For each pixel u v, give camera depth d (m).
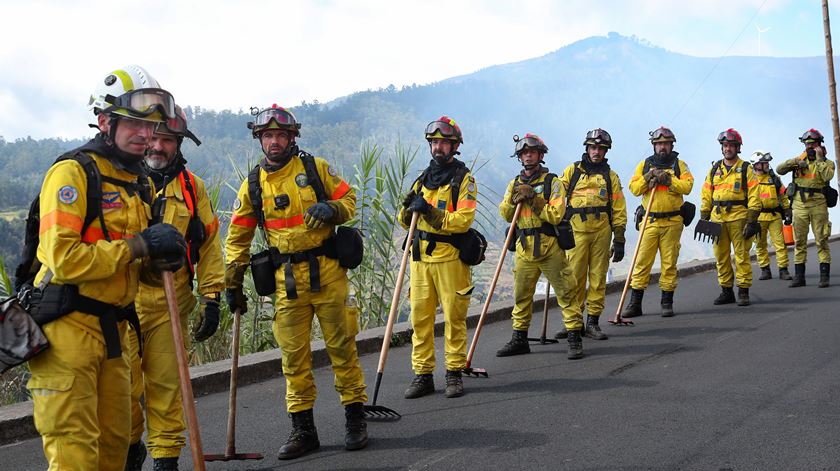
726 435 4.64
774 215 12.48
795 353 6.77
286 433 5.23
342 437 5.06
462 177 5.93
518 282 7.42
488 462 4.41
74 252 2.86
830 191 11.25
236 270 4.69
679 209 9.27
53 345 2.94
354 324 4.81
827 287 11.13
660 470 4.13
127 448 3.22
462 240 5.93
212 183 8.07
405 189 9.06
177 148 4.13
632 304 9.55
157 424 3.99
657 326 8.67
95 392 3.02
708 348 7.23
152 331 4.00
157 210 3.79
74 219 2.91
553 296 10.80
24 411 5.39
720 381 5.94
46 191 2.94
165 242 3.03
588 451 4.49
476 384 6.37
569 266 7.21
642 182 9.27
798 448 4.36
